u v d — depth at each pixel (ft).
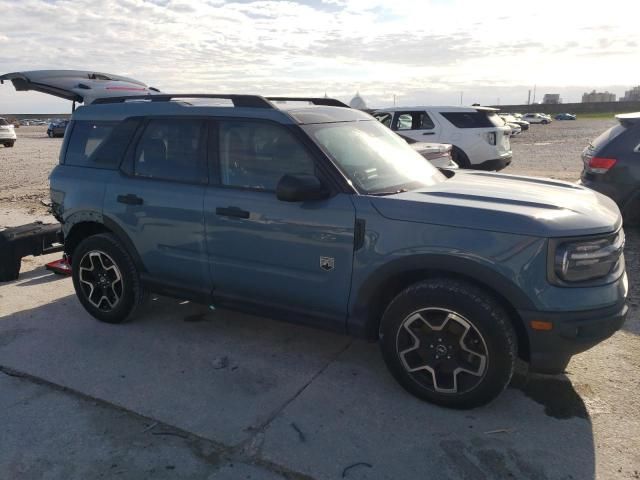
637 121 20.97
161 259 13.71
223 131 12.74
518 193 11.23
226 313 15.74
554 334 9.53
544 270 9.48
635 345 13.12
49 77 19.61
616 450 9.37
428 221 10.21
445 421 10.27
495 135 38.58
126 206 13.93
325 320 11.65
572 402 10.84
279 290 12.09
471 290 9.95
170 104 13.82
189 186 13.03
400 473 8.87
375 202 10.77
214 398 11.20
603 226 9.94
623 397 10.96
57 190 15.44
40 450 9.60
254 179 12.22
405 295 10.54
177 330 14.61
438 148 27.81
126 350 13.47
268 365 12.60
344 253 11.02
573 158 56.29
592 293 9.64
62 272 19.58
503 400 10.96
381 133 13.93
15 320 15.47
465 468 8.96
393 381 11.78
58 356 13.19
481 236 9.80
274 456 9.34
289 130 11.84
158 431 10.09
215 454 9.42
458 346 10.27
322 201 11.25
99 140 14.94
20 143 99.25
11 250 18.70
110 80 21.53
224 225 12.39
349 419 10.38
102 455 9.45
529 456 9.24
